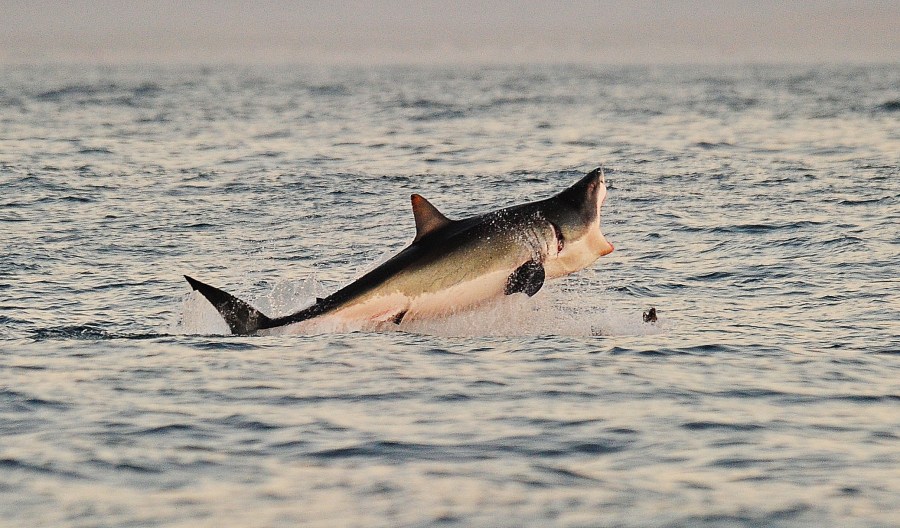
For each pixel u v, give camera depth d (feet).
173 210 296.71
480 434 116.98
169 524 94.43
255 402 128.47
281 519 95.45
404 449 112.27
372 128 560.61
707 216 282.97
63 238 253.44
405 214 291.99
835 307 185.06
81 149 447.42
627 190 333.62
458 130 546.67
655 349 154.40
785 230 261.44
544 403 128.06
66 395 130.93
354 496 100.22
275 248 246.06
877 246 239.71
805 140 480.64
